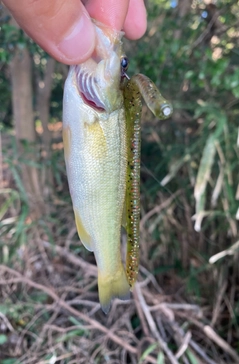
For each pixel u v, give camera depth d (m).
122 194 0.14
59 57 0.13
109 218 0.14
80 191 0.14
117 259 0.15
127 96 0.13
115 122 0.13
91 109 0.13
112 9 0.14
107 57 0.13
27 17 0.12
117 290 0.15
